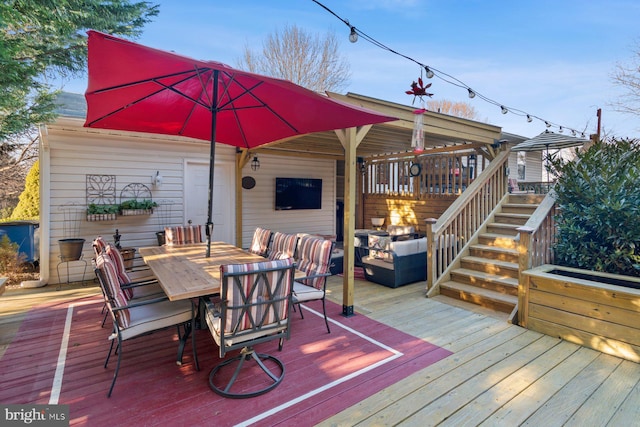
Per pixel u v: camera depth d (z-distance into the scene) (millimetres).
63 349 2939
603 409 2135
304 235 3867
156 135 5758
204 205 6398
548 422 2006
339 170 9539
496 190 5578
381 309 3994
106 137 5395
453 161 6852
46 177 4984
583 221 3828
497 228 5195
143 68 2338
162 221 5918
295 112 3508
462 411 2104
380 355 2836
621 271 3559
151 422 1989
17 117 4539
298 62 15367
